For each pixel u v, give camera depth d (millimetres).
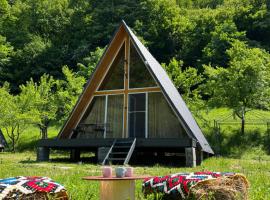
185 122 13531
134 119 15148
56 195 3971
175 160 15805
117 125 15375
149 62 14758
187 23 52406
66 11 57531
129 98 15359
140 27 52625
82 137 15820
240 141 23641
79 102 15359
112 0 57156
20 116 25219
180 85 27500
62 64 50281
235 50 25578
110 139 13836
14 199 3773
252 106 24391
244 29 51344
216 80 24938
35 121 25625
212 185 4207
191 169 11008
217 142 23703
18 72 47438
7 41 51500
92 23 54719
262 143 23094
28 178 4125
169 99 13836
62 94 26875
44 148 15148
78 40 53844
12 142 26859
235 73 24078
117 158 13227
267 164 13320
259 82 23766
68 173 8773
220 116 29359
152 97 15016
